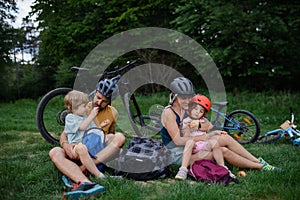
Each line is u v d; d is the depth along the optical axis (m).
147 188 2.90
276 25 10.82
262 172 3.29
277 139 5.36
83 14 16.48
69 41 15.27
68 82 17.09
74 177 2.92
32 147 4.70
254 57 11.68
